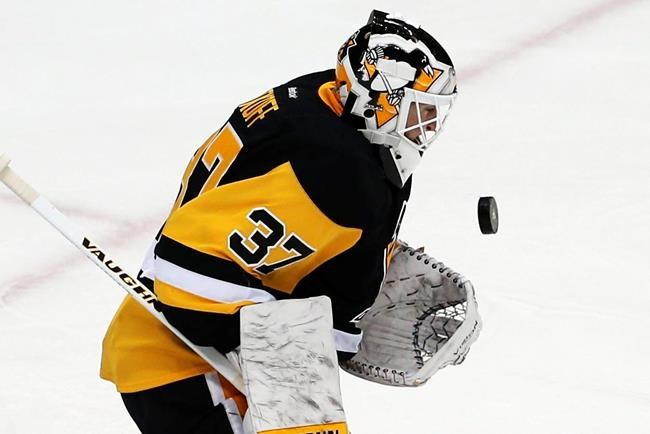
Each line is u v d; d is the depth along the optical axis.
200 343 7.90
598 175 14.16
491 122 15.45
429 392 10.50
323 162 7.61
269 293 7.96
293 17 18.36
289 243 7.73
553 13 18.30
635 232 12.97
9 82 16.80
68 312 11.81
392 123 7.94
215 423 8.27
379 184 7.79
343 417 7.52
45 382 10.75
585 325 11.37
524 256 12.55
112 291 12.17
